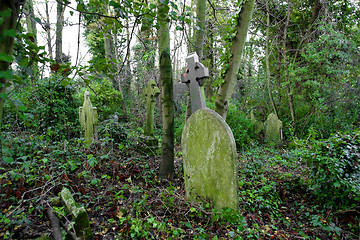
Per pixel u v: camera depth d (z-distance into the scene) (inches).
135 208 117.4
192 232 106.7
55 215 103.0
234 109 357.4
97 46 597.6
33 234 93.4
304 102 416.5
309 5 455.8
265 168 206.7
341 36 330.0
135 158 205.3
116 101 440.1
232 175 120.3
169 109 179.0
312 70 367.9
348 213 129.6
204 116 133.3
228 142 121.1
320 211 136.6
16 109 52.6
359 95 320.8
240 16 169.8
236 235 101.8
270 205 144.9
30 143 164.9
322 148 144.3
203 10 219.5
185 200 133.5
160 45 177.3
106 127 251.8
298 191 163.5
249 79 563.5
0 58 41.0
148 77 454.0
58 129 252.1
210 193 131.5
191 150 142.0
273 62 510.0
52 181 125.1
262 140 387.2
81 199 128.5
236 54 174.1
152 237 99.6
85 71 80.1
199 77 154.3
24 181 129.8
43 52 68.1
